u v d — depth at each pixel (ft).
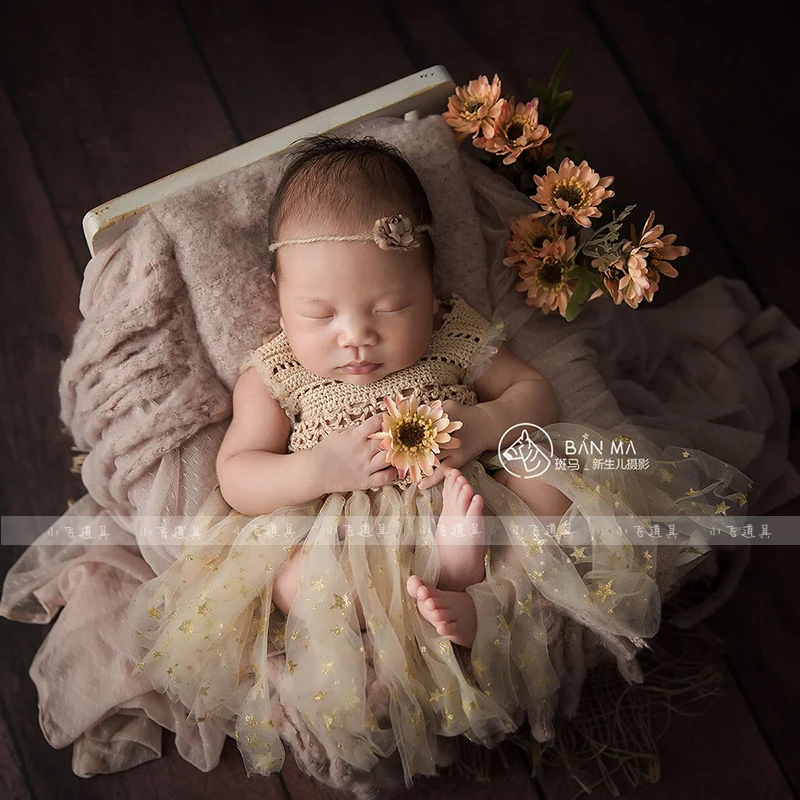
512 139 5.33
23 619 5.70
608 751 5.40
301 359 4.90
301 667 4.59
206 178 5.19
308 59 7.28
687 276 6.86
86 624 5.43
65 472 6.28
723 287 6.69
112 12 7.32
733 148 7.16
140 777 5.40
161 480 5.07
